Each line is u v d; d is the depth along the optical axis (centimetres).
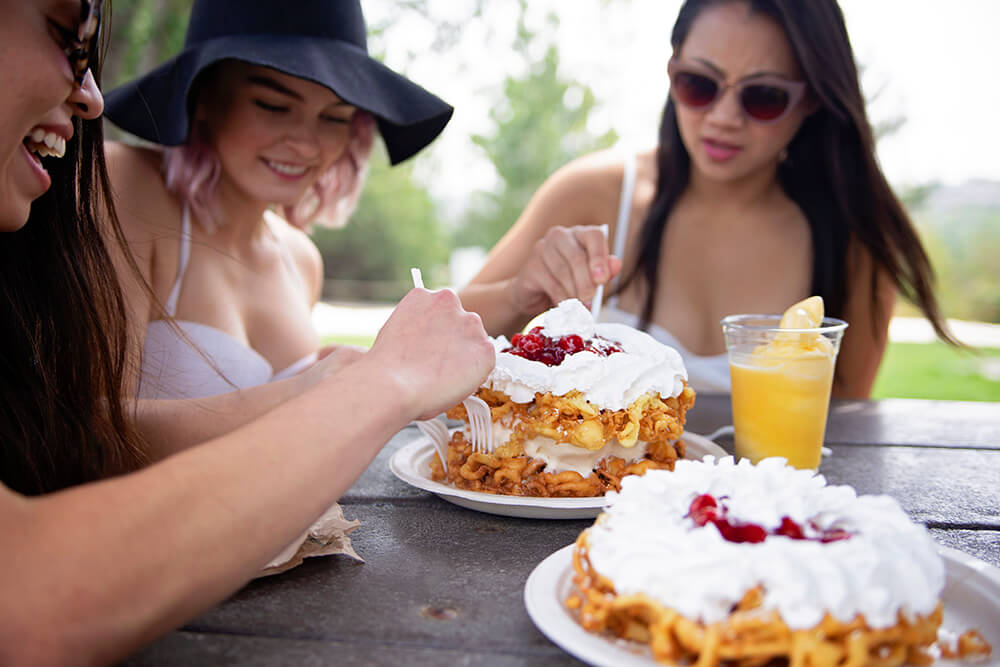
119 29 466
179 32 505
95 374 112
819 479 88
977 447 162
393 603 88
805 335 132
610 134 1059
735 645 66
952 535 111
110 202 120
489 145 1109
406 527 114
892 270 233
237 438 73
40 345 108
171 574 62
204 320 195
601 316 264
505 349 136
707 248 256
